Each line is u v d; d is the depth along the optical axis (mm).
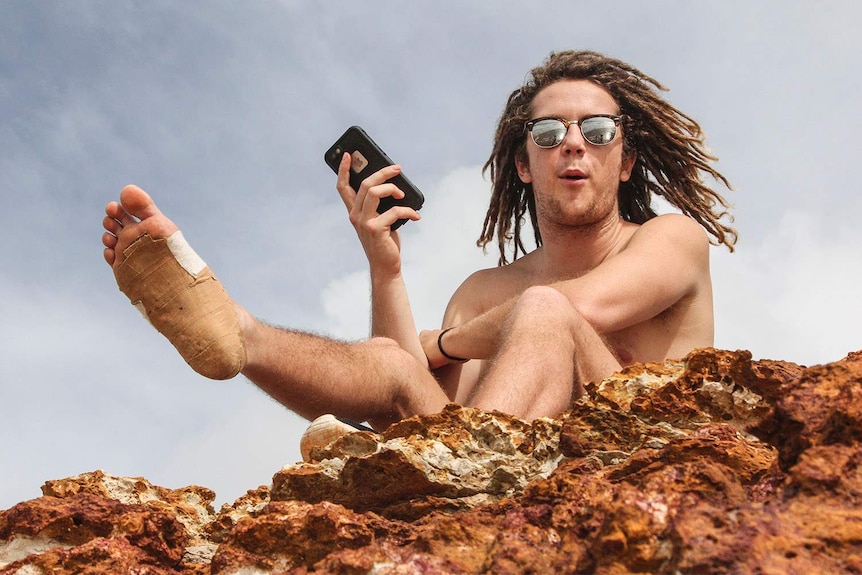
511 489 1408
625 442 1388
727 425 1295
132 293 1524
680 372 1432
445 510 1401
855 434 990
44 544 1288
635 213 2293
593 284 1838
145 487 1527
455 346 1936
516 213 2383
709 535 905
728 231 2275
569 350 1598
